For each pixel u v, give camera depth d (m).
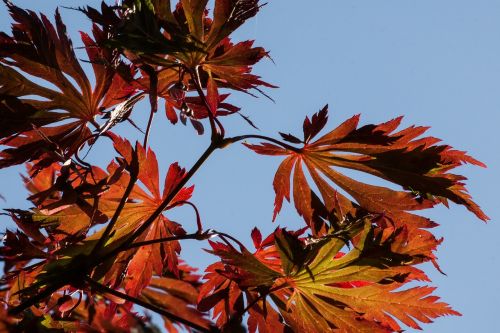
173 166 0.95
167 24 0.94
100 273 0.94
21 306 0.90
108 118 0.94
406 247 0.95
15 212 0.93
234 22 0.94
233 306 0.95
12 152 0.95
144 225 0.93
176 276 0.95
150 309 0.92
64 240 0.94
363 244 0.95
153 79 0.94
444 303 0.95
